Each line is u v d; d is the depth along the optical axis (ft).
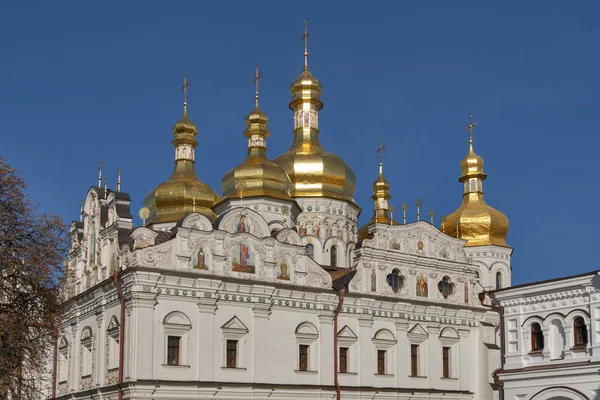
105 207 242.58
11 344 183.52
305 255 242.99
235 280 226.58
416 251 266.16
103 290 228.43
